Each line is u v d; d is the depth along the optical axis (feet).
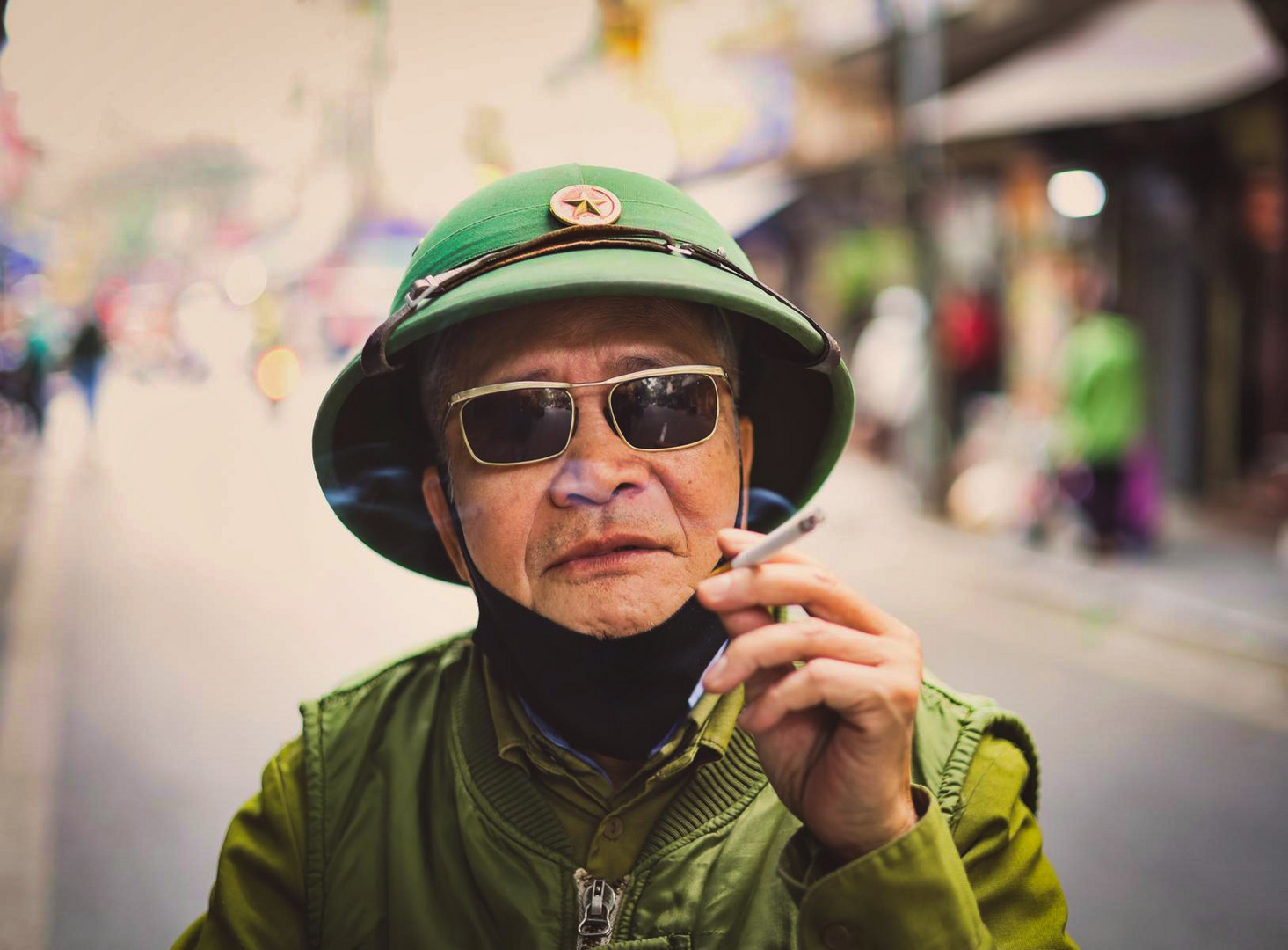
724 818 3.23
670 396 3.16
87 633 14.87
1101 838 10.85
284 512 18.98
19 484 17.84
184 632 15.24
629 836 3.26
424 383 3.54
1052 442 26.11
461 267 3.23
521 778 3.35
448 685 3.72
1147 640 18.12
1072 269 32.17
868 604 2.82
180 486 18.34
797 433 4.00
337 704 3.74
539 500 3.16
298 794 3.62
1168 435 32.17
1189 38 22.76
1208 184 27.63
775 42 20.54
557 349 3.18
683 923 3.10
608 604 3.10
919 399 31.24
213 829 10.17
